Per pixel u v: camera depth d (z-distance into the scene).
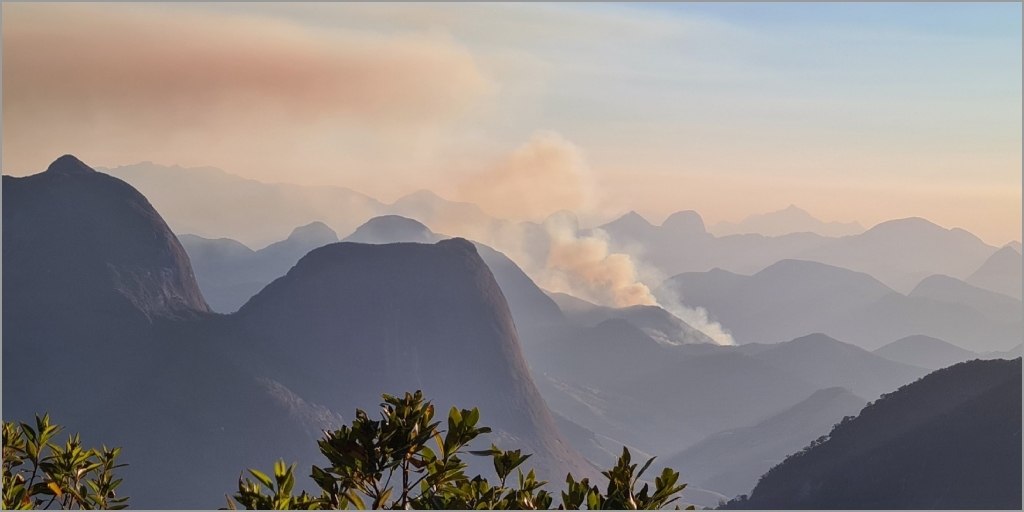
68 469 4.34
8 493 4.10
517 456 3.77
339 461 3.61
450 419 3.74
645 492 3.83
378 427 3.66
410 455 3.68
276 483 3.43
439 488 3.69
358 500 3.58
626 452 3.86
